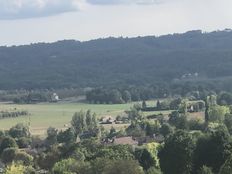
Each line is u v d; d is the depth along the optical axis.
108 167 113.88
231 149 111.75
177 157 121.06
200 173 108.06
